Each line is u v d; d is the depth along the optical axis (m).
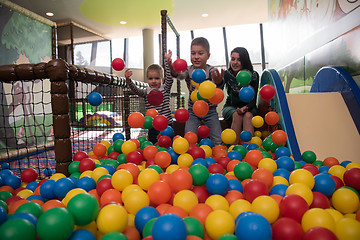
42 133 4.28
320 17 3.06
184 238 0.82
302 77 3.67
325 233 0.83
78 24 7.73
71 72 1.83
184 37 9.65
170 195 1.31
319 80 2.77
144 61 8.52
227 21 7.89
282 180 1.48
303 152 2.18
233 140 2.27
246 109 2.69
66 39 8.13
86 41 8.41
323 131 2.28
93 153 2.34
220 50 9.57
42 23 4.44
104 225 0.96
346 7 2.43
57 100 1.74
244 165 1.61
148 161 1.95
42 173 2.46
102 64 8.96
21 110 3.87
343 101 2.34
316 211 0.99
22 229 0.78
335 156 2.18
